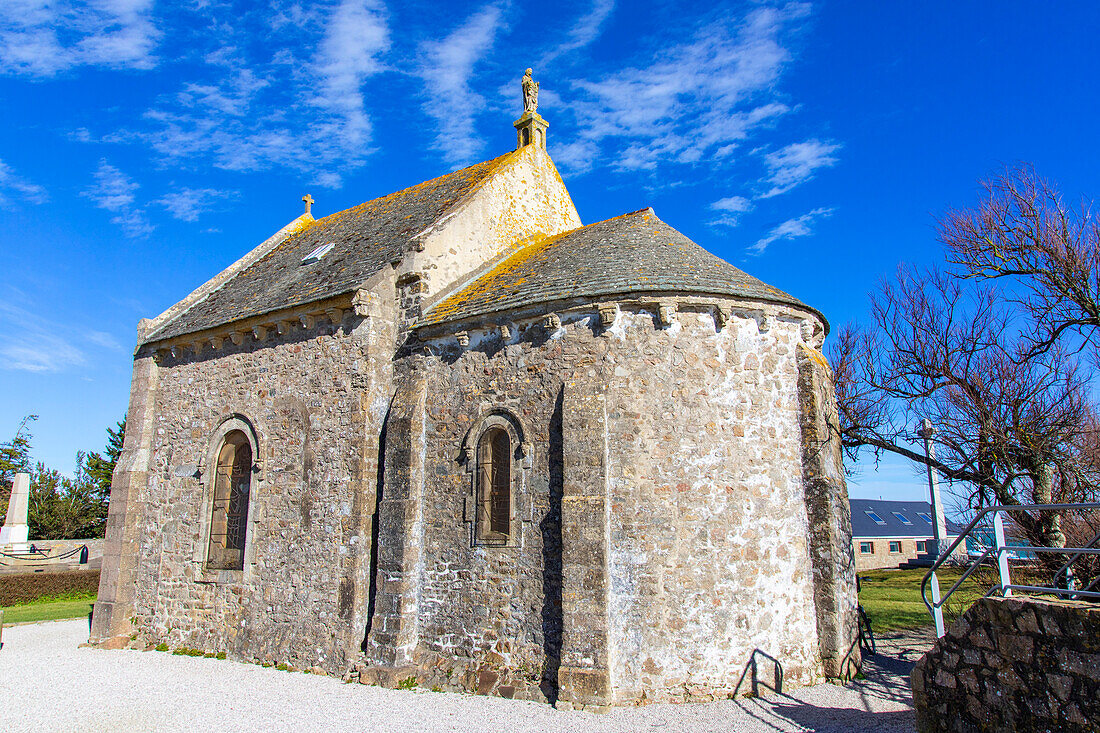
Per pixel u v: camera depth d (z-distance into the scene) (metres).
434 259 14.30
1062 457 15.05
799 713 9.32
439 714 9.72
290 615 13.13
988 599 6.97
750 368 11.53
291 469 13.87
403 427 12.69
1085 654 5.84
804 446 11.69
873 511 47.81
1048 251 15.77
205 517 15.19
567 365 11.30
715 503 10.84
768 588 10.84
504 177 17.00
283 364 14.62
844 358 22.77
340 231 19.39
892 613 17.88
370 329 13.39
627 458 10.72
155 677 12.29
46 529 36.91
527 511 11.19
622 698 9.89
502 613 11.09
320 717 9.66
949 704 7.37
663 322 11.15
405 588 11.91
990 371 16.69
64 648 15.48
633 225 14.05
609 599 10.20
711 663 10.25
